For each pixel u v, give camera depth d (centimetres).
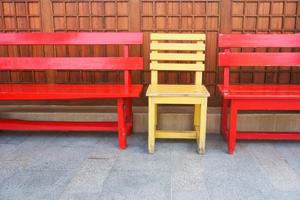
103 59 263
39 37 272
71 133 308
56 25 319
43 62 267
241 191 191
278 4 302
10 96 251
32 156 249
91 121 311
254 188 195
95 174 216
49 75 334
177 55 277
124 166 229
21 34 272
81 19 317
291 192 190
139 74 327
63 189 195
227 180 206
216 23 309
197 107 278
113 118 313
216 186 197
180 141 283
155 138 280
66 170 222
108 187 197
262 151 259
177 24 312
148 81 329
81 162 237
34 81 337
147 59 323
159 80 329
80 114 314
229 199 182
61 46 328
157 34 278
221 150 260
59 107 332
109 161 238
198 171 219
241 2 303
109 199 183
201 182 203
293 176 212
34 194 189
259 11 304
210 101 327
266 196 185
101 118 314
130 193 189
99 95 248
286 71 318
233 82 323
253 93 241
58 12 315
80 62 265
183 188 195
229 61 249
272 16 304
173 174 215
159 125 306
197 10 307
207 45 315
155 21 312
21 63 268
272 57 251
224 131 285
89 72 333
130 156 248
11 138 294
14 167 228
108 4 311
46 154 253
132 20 312
